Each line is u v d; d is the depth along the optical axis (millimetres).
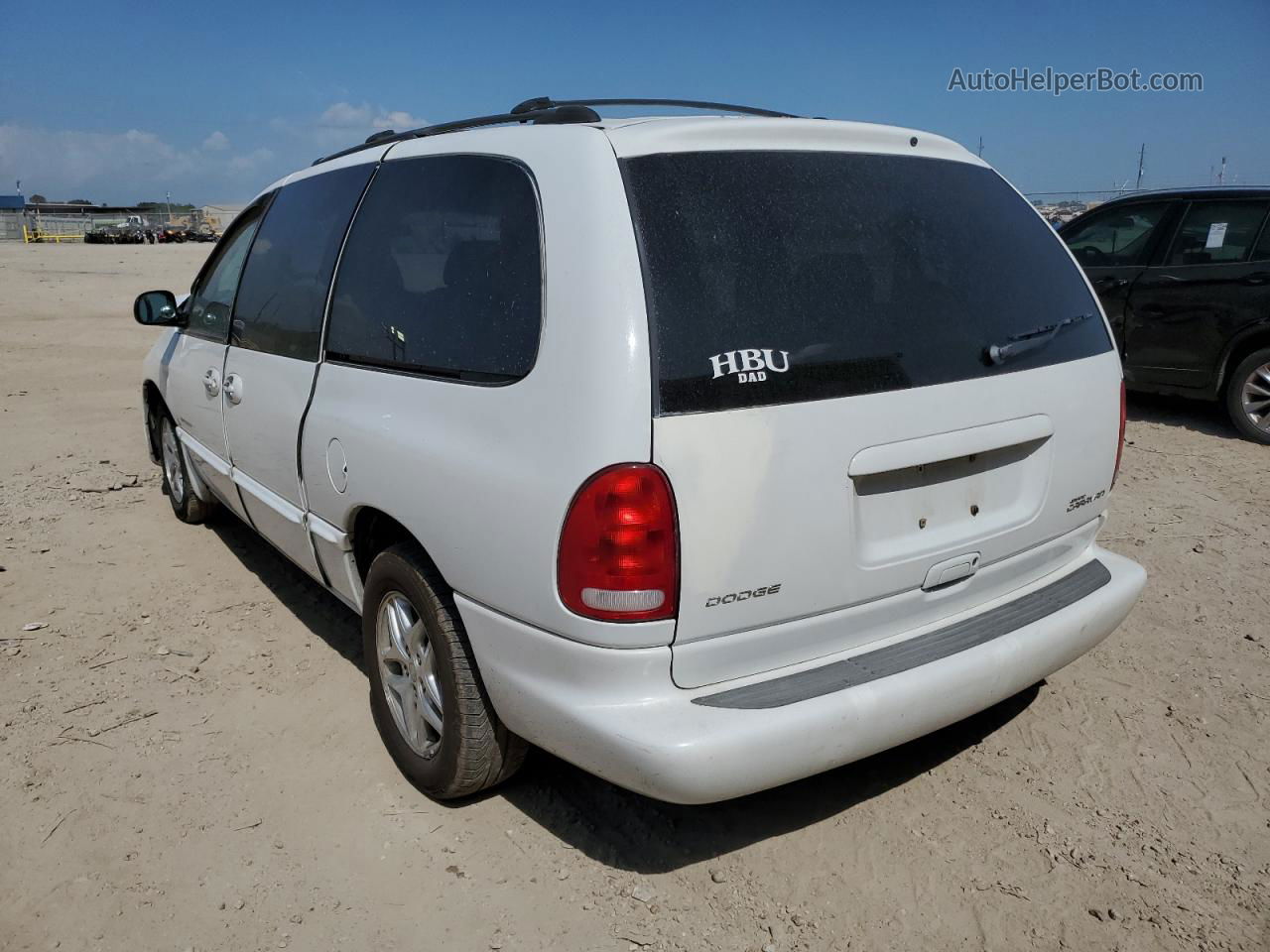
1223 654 3926
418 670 2930
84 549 5109
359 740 3346
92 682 3725
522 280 2477
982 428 2635
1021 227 3029
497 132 2795
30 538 5254
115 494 6086
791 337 2357
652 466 2174
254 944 2445
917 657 2570
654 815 2947
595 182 2350
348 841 2826
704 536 2223
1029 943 2451
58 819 2908
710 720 2250
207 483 4852
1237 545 5098
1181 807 2977
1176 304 7441
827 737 2338
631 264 2248
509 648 2455
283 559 4996
